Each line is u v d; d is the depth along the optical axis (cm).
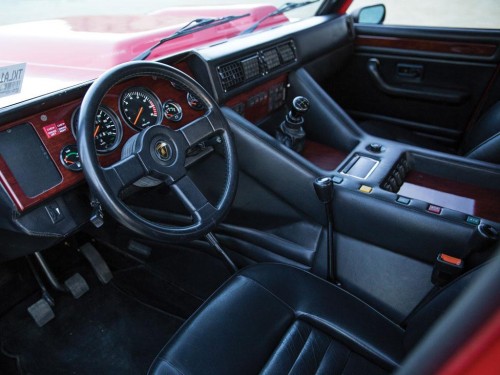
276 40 177
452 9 209
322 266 146
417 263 130
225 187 119
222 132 124
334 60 229
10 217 104
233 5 201
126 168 100
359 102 260
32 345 156
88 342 156
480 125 198
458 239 119
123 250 184
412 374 34
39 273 174
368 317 107
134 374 145
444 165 159
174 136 111
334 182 143
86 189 120
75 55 139
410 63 230
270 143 150
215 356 97
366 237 137
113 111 115
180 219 164
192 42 171
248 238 163
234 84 154
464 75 216
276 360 98
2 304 165
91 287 176
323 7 226
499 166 154
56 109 106
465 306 30
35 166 103
